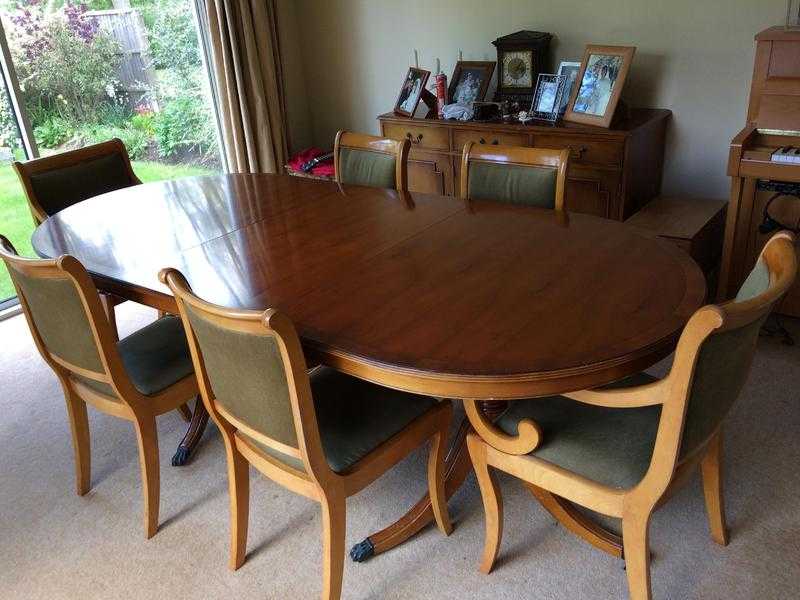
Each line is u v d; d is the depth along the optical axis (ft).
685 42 10.55
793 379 8.16
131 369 6.45
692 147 11.10
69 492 7.20
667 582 5.62
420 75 12.37
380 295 5.52
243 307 5.47
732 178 8.59
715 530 5.89
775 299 3.96
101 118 12.32
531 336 4.75
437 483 5.99
